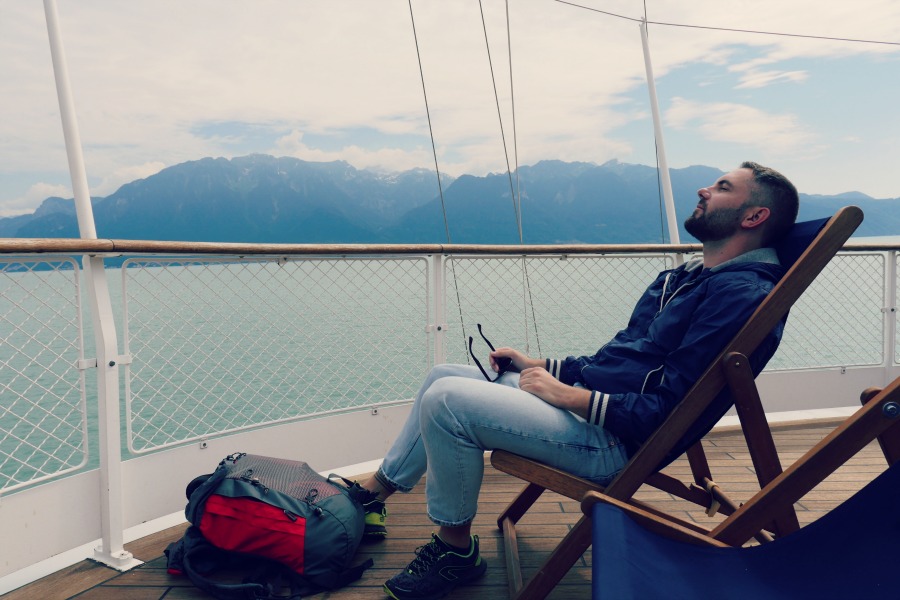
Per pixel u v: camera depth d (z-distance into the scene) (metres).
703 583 0.88
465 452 1.31
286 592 1.49
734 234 1.32
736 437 2.72
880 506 0.94
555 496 2.12
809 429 2.83
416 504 2.05
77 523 1.67
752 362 1.22
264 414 2.22
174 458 1.99
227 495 1.51
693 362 1.20
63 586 1.56
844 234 1.13
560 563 1.26
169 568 1.60
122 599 1.49
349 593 1.50
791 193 1.29
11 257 1.51
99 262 1.70
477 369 1.68
